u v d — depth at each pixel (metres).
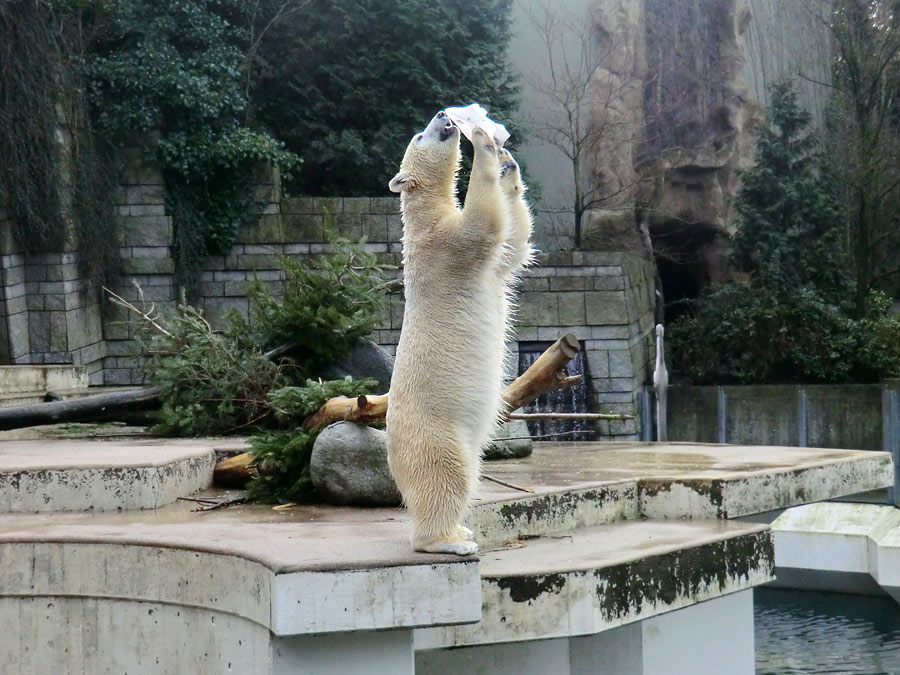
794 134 20.67
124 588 4.89
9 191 15.37
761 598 13.61
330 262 9.81
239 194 18.11
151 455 6.93
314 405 7.34
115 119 17.17
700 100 22.30
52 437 9.54
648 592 5.41
